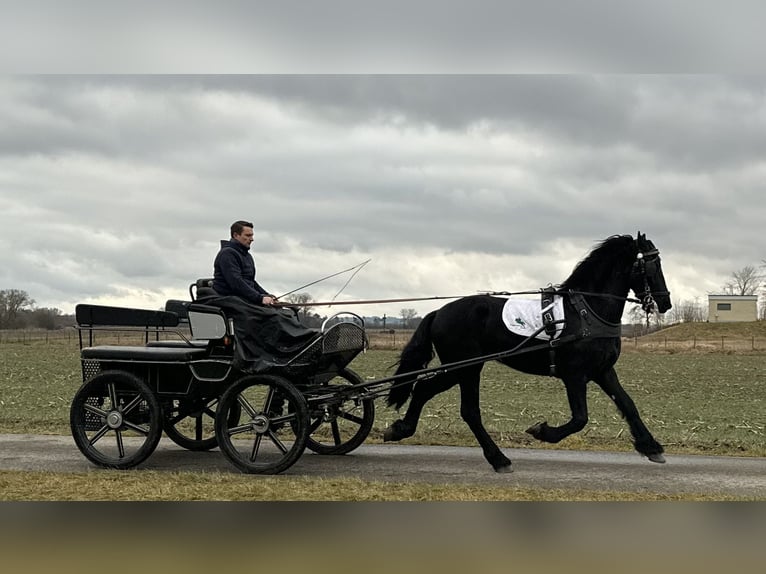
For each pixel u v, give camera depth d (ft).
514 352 27.58
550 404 56.44
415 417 29.50
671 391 75.31
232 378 27.99
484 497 23.00
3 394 61.21
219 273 28.14
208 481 25.08
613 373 28.86
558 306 27.68
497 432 37.78
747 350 179.01
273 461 29.14
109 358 28.45
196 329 27.86
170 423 30.81
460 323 28.66
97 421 28.71
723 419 48.70
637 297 28.30
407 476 26.63
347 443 30.76
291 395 26.50
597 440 35.55
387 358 113.60
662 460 27.53
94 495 23.08
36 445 33.14
